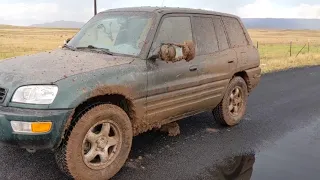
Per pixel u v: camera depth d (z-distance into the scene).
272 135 6.03
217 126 6.45
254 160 4.88
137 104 4.36
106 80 3.95
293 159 4.95
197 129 6.22
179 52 4.94
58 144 3.65
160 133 5.88
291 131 6.30
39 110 3.54
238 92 6.48
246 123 6.72
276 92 10.03
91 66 4.08
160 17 4.88
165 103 4.78
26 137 3.53
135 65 4.36
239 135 5.96
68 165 3.77
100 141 4.04
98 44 4.95
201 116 7.06
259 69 7.03
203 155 4.99
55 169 4.32
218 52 5.79
